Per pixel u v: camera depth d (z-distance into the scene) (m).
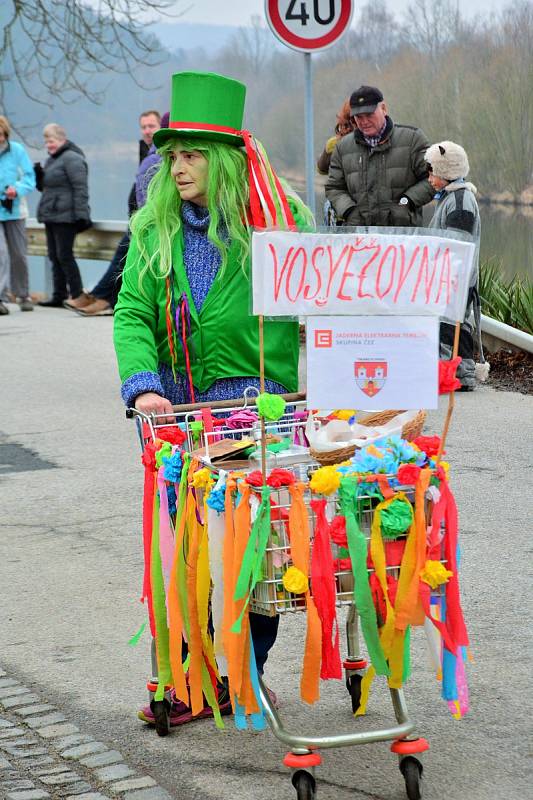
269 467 4.55
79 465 9.93
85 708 5.41
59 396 12.84
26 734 5.14
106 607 6.71
